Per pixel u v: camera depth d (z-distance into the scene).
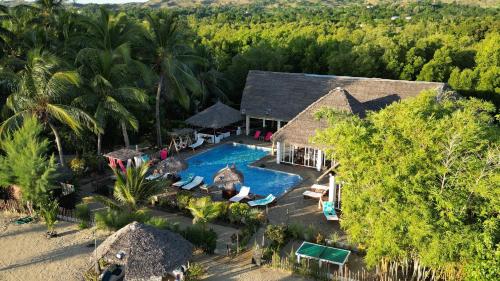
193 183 30.73
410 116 17.64
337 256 20.23
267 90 44.38
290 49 57.75
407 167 16.72
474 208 16.69
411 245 17.88
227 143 41.81
